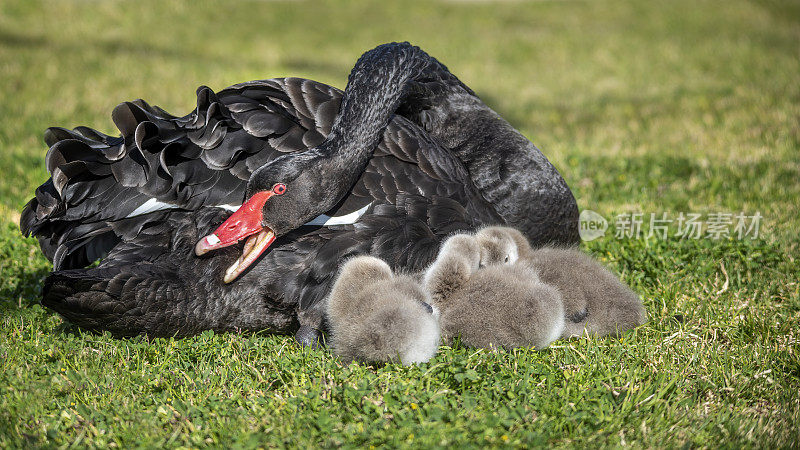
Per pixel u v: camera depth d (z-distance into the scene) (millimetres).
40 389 7867
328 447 6891
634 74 32938
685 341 9328
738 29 40750
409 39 40031
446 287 9227
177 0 41906
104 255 9789
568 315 9461
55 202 8930
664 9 45938
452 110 11508
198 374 8250
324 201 9117
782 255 11867
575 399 7746
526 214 10906
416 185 9688
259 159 9203
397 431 7051
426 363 8367
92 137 9672
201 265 8844
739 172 17000
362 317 8500
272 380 8219
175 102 24828
